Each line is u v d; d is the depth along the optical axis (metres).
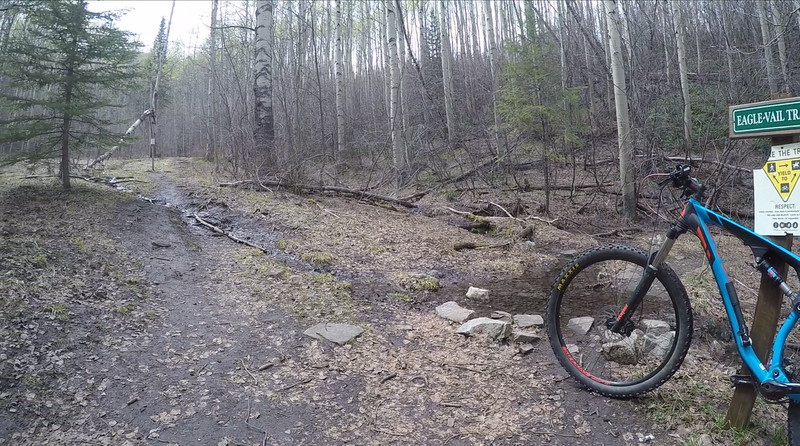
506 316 4.61
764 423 2.62
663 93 14.97
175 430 2.71
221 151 18.84
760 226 2.47
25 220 6.02
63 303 3.95
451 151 15.15
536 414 2.88
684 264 6.52
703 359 3.50
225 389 3.14
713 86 15.11
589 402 2.97
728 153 9.12
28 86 7.03
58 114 7.52
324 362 3.55
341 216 8.75
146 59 29.55
